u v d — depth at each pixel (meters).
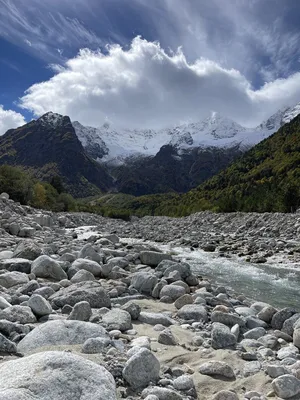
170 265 12.67
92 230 41.72
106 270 11.63
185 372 4.88
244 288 12.72
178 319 7.61
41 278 10.25
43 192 79.19
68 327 5.61
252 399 4.18
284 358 5.59
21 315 6.47
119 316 6.73
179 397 3.97
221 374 4.81
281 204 58.94
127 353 4.94
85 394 3.40
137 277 10.41
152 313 7.42
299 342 6.27
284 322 7.37
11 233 23.67
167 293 9.41
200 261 18.81
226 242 26.33
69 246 18.05
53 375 3.45
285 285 13.30
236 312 8.55
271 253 20.67
